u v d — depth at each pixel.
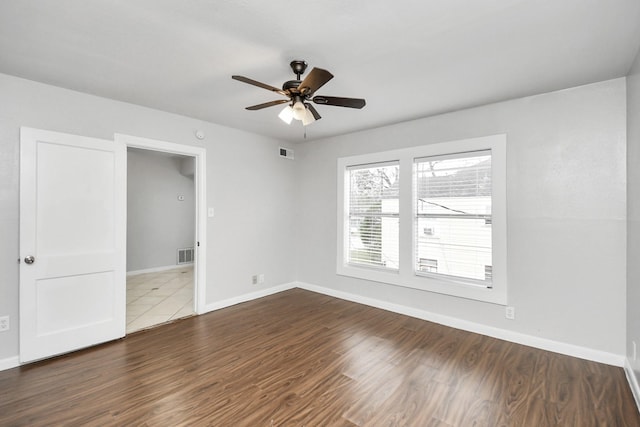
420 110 3.37
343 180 4.46
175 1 1.65
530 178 2.93
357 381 2.33
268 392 2.19
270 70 2.49
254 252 4.46
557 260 2.80
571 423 1.87
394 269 3.98
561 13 1.73
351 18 1.80
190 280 5.63
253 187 4.43
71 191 2.79
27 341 2.55
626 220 2.50
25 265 2.54
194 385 2.27
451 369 2.51
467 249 3.38
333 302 4.30
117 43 2.08
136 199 6.16
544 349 2.86
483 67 2.39
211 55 2.25
